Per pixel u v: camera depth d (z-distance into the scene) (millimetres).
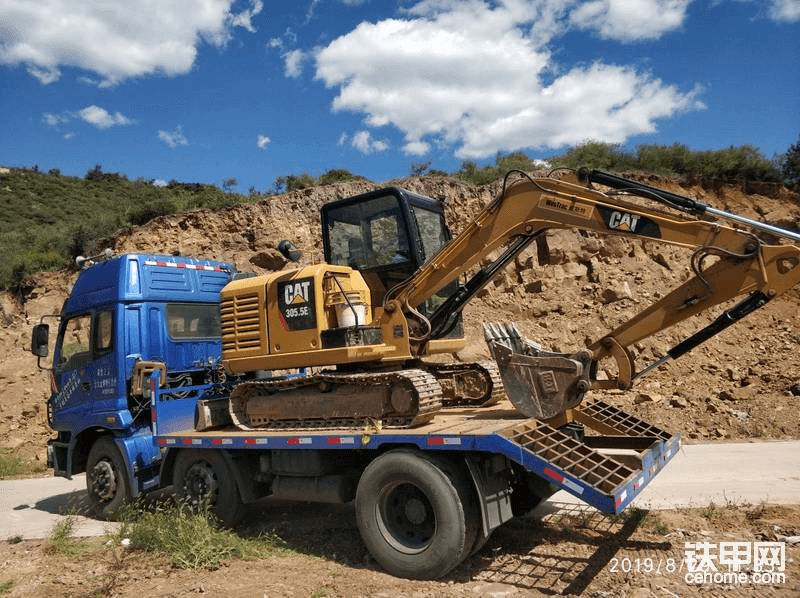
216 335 9211
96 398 8344
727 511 6285
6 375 16172
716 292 5336
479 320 15445
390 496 5457
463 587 4840
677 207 5512
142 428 8125
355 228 7199
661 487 7445
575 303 15547
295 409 6547
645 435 6422
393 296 6551
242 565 5594
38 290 18922
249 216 17797
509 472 5562
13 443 14289
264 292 6863
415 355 6453
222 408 7477
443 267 6277
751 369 13250
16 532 7520
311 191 17922
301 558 5785
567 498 7219
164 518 6422
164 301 8570
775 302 15430
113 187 49250
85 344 8789
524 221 5949
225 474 6801
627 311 15086
